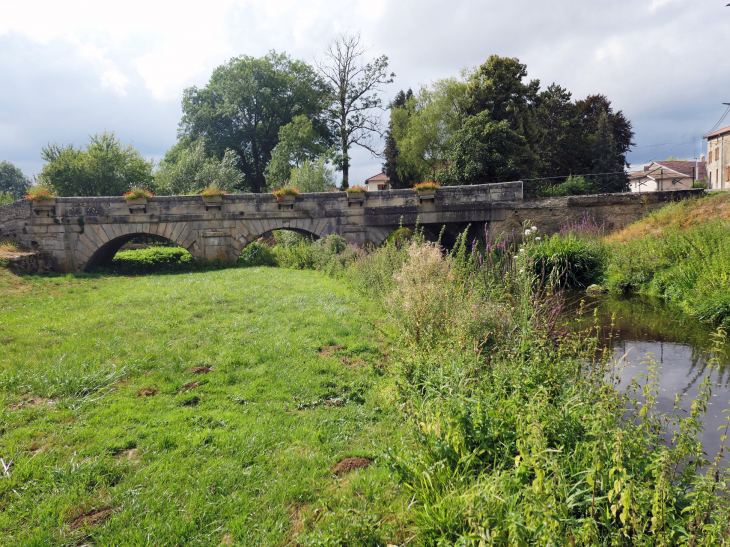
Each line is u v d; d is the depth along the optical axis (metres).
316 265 14.73
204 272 14.66
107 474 2.92
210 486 2.82
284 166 30.11
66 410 3.85
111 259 18.34
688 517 2.04
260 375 4.75
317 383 4.53
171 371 4.82
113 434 3.45
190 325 6.64
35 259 14.59
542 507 1.88
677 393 4.59
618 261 11.74
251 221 16.78
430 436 2.93
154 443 3.31
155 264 17.33
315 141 33.31
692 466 2.47
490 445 2.79
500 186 16.33
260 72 34.31
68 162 27.66
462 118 26.89
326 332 6.29
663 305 9.09
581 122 34.69
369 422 3.77
